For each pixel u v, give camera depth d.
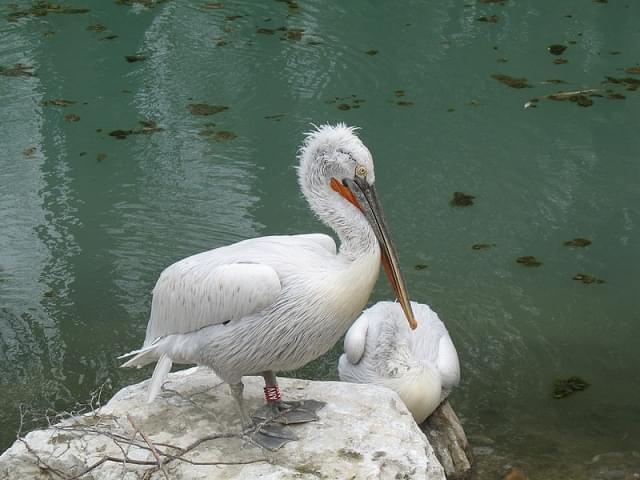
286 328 5.36
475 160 8.06
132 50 10.02
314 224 7.36
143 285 6.97
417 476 5.39
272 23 10.83
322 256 5.42
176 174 7.72
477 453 6.19
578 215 7.51
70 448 5.42
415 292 6.96
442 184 7.73
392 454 5.42
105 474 5.33
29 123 8.44
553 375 6.55
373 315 6.39
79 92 9.06
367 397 5.67
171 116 8.62
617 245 7.30
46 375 6.48
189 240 7.23
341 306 5.38
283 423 5.51
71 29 10.55
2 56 9.80
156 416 5.55
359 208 5.46
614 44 10.21
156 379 5.46
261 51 10.02
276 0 11.53
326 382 5.76
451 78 9.50
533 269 7.12
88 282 6.98
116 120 8.53
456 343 6.70
